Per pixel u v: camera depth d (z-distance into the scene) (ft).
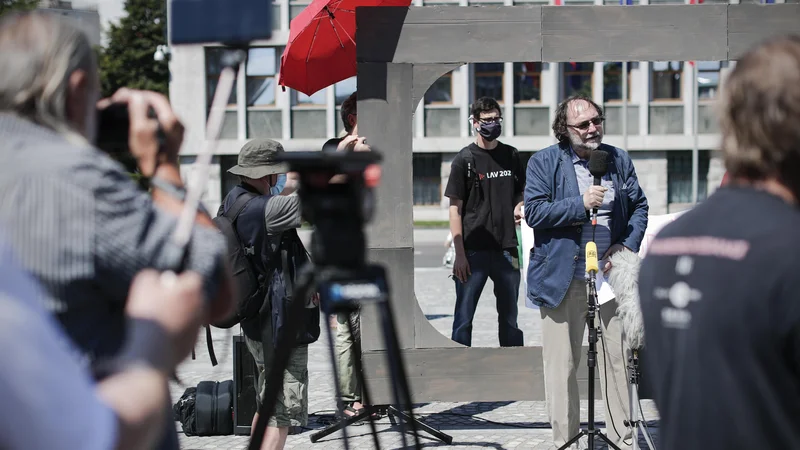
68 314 5.67
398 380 8.46
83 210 5.60
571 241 17.04
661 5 18.71
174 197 6.69
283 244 14.78
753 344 5.36
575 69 98.07
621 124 97.60
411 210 18.79
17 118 5.75
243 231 14.67
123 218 5.75
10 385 3.97
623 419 17.06
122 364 4.91
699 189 98.07
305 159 7.59
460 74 98.43
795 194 5.76
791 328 5.30
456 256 22.81
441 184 100.12
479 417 21.30
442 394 18.97
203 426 19.40
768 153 5.67
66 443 4.11
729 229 5.63
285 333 7.98
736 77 5.86
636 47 18.71
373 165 7.75
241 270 14.69
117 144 6.81
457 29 18.69
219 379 24.48
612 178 17.25
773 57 5.74
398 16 18.66
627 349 15.49
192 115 92.22
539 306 17.48
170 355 5.08
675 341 5.73
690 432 5.58
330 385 24.66
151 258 5.83
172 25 6.29
